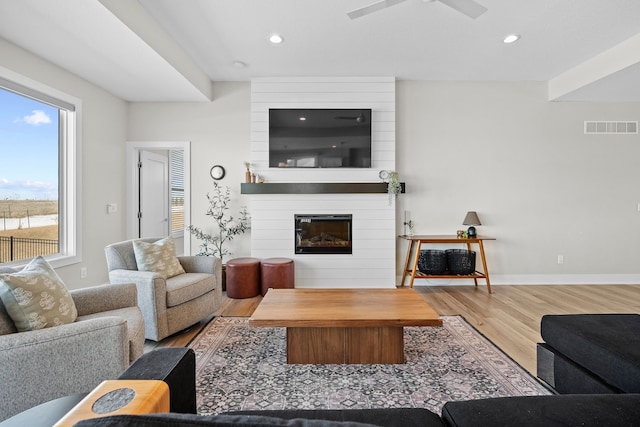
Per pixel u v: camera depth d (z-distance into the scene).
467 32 3.09
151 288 2.44
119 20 2.36
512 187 4.45
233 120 4.42
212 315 3.24
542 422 0.89
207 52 3.52
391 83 4.25
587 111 4.43
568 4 2.65
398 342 2.23
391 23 2.93
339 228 4.37
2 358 1.31
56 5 2.17
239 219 4.47
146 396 0.76
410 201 4.43
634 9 2.72
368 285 4.31
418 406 1.76
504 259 4.46
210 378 2.05
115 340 1.51
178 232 6.01
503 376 2.06
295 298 2.53
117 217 4.19
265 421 0.49
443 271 4.16
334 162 4.23
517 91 4.41
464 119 4.41
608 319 1.82
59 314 1.65
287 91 4.27
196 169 4.45
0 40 2.65
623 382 1.38
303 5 2.65
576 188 4.45
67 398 1.08
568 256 4.46
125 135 4.36
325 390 1.92
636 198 4.46
